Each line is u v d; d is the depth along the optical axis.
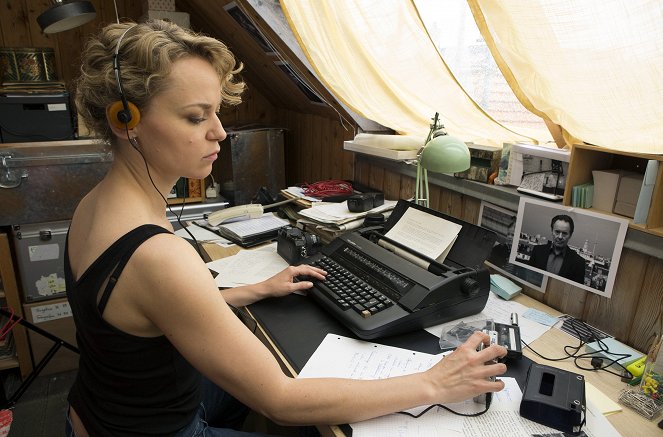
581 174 1.12
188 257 0.66
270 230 1.64
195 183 2.39
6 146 1.82
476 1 1.12
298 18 1.60
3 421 1.63
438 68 1.64
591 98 1.08
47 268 2.00
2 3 2.24
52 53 2.01
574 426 0.71
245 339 0.69
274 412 0.70
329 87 1.76
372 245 1.20
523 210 1.23
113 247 0.65
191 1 2.32
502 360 0.91
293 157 2.88
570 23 1.01
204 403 1.10
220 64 0.71
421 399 0.73
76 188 1.97
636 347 1.02
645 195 0.96
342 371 0.84
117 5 2.50
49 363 2.09
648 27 0.91
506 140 1.53
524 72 1.17
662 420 0.77
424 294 0.98
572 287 1.14
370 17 1.63
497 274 1.35
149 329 0.68
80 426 0.83
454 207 1.53
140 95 0.65
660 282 0.97
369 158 1.99
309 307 1.08
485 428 0.72
